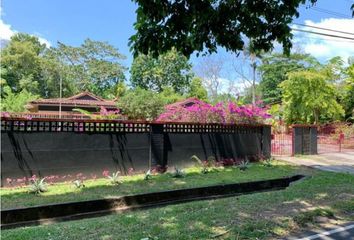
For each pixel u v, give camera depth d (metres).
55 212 6.04
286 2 5.15
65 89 44.91
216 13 4.89
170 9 4.59
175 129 10.95
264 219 5.17
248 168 11.41
